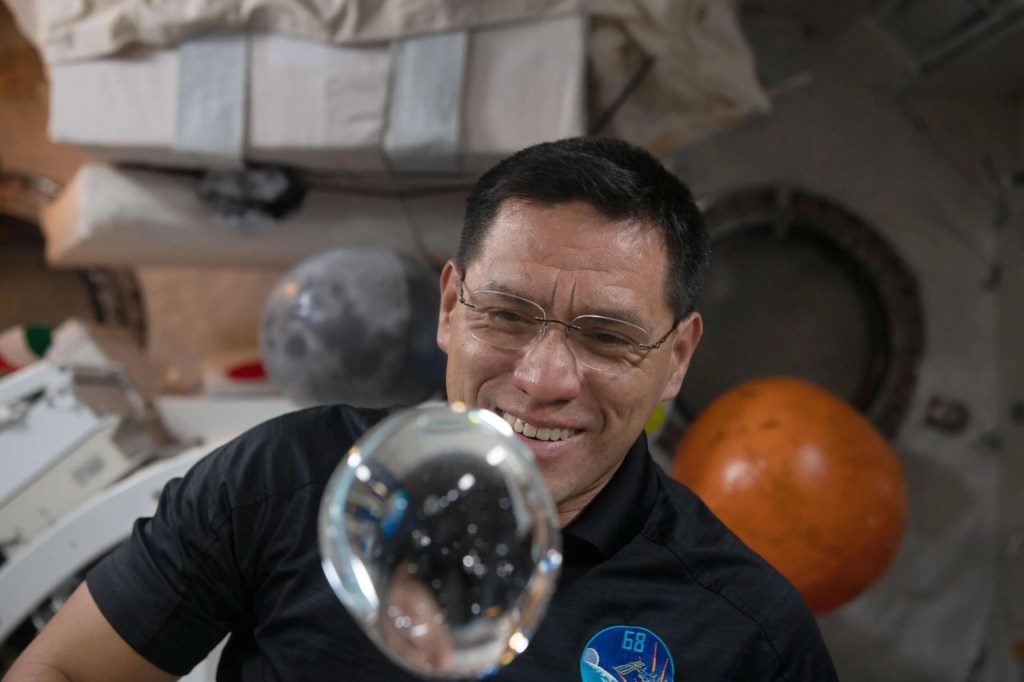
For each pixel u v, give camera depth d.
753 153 3.19
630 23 1.83
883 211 3.27
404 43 1.81
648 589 0.75
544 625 0.72
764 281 3.25
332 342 1.88
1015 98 3.28
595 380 0.69
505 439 0.42
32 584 1.63
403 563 0.40
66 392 1.82
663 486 0.85
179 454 2.00
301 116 1.86
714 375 3.23
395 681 0.69
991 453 3.30
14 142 2.99
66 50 1.89
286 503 0.77
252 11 1.81
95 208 2.09
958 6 2.63
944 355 3.30
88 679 0.75
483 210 0.71
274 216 2.13
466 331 0.71
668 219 0.70
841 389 3.27
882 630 3.25
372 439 0.41
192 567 0.76
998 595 3.24
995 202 3.32
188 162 1.97
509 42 1.80
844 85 3.24
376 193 2.20
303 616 0.73
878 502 1.90
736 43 2.01
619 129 2.07
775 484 1.87
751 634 0.75
